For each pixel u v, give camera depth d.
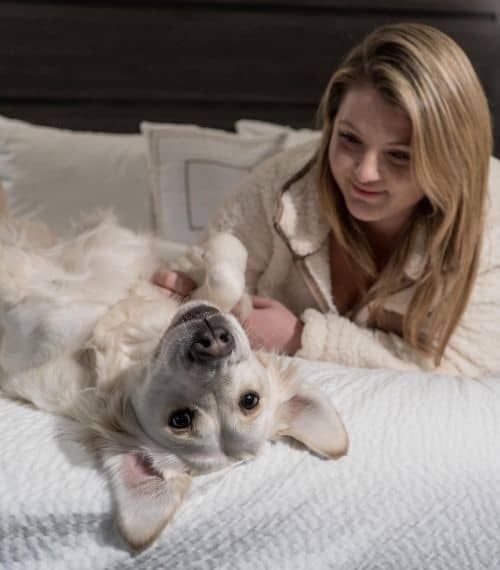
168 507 1.12
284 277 1.84
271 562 1.17
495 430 1.32
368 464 1.24
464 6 3.01
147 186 2.61
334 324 1.64
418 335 1.70
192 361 1.16
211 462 1.21
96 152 2.61
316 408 1.26
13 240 1.54
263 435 1.24
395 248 1.67
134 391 1.25
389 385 1.39
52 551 1.12
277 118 3.06
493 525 1.25
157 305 1.41
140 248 1.59
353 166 1.51
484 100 1.50
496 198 1.71
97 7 2.84
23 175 2.53
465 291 1.60
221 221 1.87
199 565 1.16
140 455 1.20
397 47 1.42
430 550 1.24
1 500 1.10
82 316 1.39
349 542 1.21
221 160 2.57
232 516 1.17
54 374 1.33
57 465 1.16
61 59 2.85
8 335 1.40
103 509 1.12
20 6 2.77
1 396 1.37
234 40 2.95
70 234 1.65
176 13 2.89
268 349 1.65
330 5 2.96
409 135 1.43
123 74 2.91
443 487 1.25
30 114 2.88
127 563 1.14
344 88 1.53
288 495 1.20
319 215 1.70
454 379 1.45
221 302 1.44
